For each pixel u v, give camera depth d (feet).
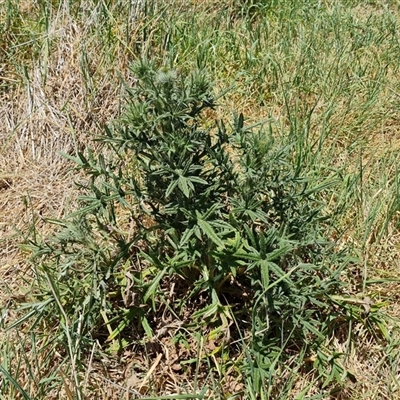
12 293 8.53
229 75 12.57
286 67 12.74
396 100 12.06
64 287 7.83
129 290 7.89
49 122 11.02
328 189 9.71
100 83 11.31
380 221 9.52
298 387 7.58
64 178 10.51
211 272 7.65
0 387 7.26
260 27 13.65
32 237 9.35
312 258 7.86
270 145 7.17
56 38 11.76
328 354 7.70
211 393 7.42
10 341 7.86
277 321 7.59
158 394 7.50
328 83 12.19
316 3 14.82
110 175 7.49
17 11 12.67
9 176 10.44
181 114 6.80
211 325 7.89
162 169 6.82
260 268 7.17
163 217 7.54
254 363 7.24
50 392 7.36
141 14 12.23
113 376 7.68
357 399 7.48
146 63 7.13
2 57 12.17
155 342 7.90
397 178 9.56
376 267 9.08
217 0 14.47
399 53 13.14
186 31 13.03
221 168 7.38
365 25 13.82
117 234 8.73
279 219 7.95
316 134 11.21
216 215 7.48
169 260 7.46
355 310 7.97
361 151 10.61
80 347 7.47
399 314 8.50
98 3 12.01
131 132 6.98
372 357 7.99
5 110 11.38
